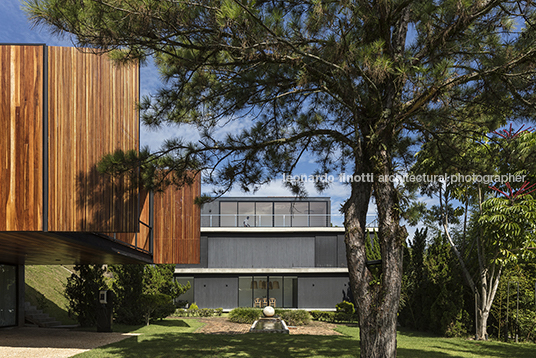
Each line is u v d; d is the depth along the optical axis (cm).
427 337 1567
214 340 1242
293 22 593
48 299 2012
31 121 927
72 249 1179
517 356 1083
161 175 768
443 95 652
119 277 1750
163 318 2059
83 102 973
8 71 935
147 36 580
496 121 778
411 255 1942
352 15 599
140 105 747
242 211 2802
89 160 957
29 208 903
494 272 1603
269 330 1570
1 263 1565
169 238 1631
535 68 632
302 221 2798
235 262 2709
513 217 1430
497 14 658
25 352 995
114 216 944
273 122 908
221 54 677
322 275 2659
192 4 544
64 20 549
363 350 662
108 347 1070
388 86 698
